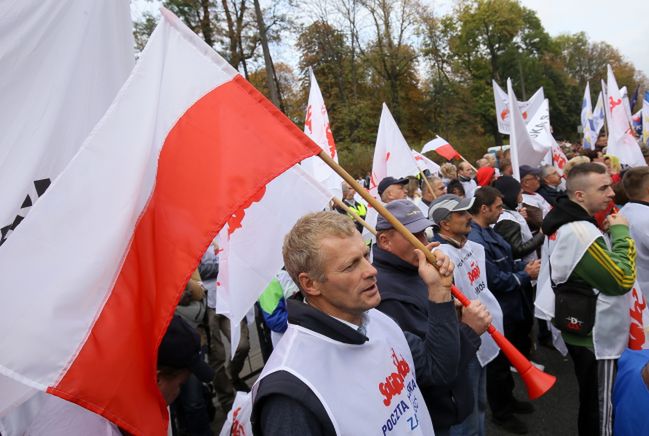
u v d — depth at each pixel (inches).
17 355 49.8
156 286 57.7
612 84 290.5
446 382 69.4
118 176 56.8
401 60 1300.4
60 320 51.9
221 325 163.2
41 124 69.4
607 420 109.4
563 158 321.7
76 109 72.9
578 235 106.7
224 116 64.8
